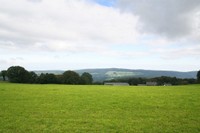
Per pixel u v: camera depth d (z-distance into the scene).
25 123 21.33
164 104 34.75
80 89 67.88
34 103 35.19
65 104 34.22
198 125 20.97
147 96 47.31
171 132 18.73
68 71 135.25
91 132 18.69
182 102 37.12
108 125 20.94
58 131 18.83
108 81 158.12
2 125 20.41
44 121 22.33
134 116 25.42
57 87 76.25
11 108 30.11
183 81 145.12
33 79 130.38
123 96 47.16
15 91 56.88
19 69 129.50
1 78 136.00
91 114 26.38
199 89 68.38
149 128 19.98
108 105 33.44
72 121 22.47
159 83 148.38
